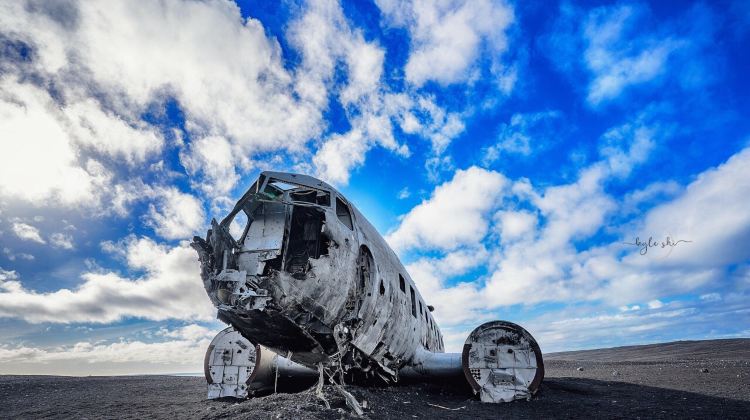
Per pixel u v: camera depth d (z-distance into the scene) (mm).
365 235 7023
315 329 5383
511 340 7980
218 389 9148
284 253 5457
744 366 18828
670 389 9977
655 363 26172
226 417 5582
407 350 8047
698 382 11805
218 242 5426
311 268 5227
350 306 5836
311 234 6191
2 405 9539
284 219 5762
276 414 5105
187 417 6344
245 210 5922
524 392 7551
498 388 7609
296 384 9883
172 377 22547
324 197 6410
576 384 10820
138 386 15016
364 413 5516
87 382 16672
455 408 6910
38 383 15195
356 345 6125
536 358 7781
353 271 5875
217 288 5066
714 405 7203
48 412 8234
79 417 7363
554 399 7953
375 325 6477
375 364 7020
